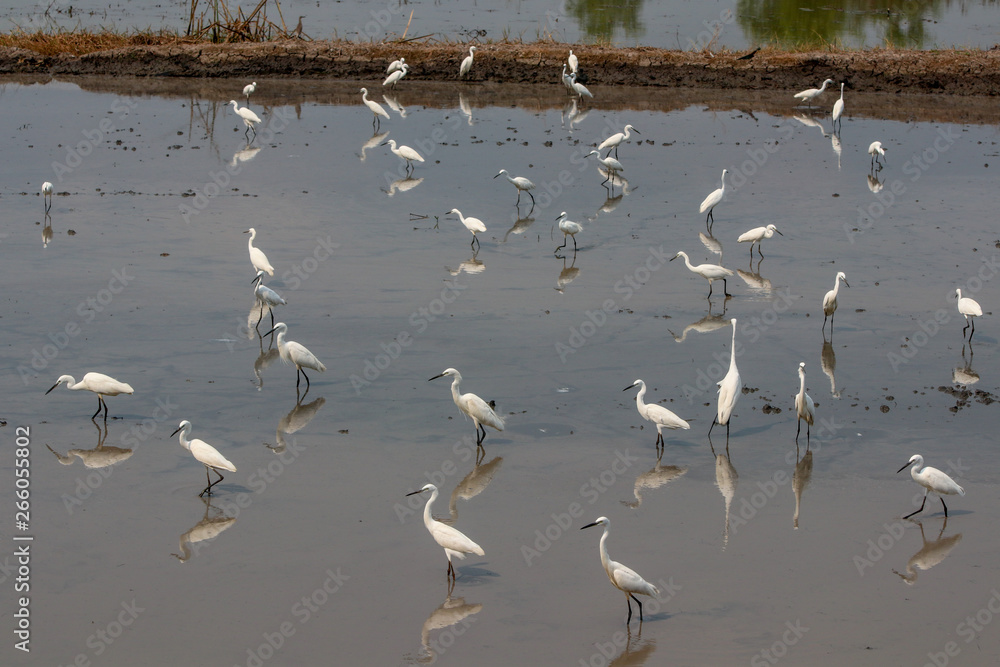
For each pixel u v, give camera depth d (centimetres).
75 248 2533
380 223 2853
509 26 6188
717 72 5059
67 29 5681
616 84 5066
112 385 1572
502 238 2742
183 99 4528
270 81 5016
